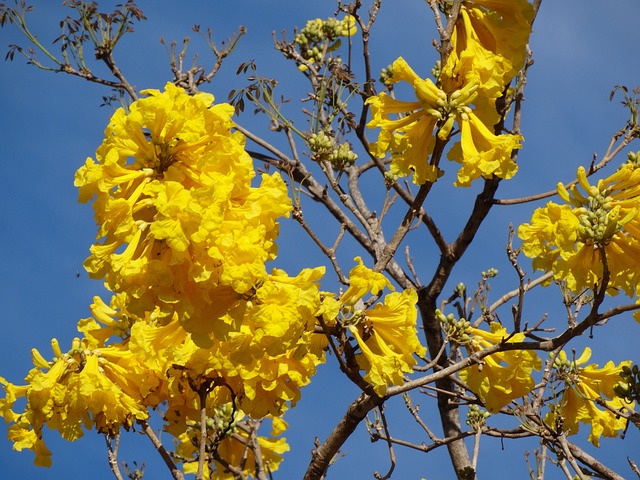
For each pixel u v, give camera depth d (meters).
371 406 4.23
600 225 3.66
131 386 3.83
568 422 5.40
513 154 5.74
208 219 2.72
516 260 4.48
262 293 2.97
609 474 5.33
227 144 2.97
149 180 2.96
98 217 2.96
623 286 3.87
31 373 3.72
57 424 3.71
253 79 6.17
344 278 4.63
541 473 5.43
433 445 5.59
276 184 3.06
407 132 4.23
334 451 4.50
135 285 2.88
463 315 6.21
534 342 4.19
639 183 3.88
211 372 3.60
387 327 3.70
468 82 4.02
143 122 2.94
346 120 6.19
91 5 7.04
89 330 4.11
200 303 2.90
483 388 4.57
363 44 6.17
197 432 4.87
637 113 5.87
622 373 4.20
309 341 3.51
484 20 4.35
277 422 5.77
